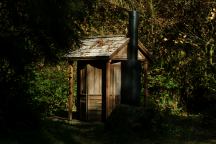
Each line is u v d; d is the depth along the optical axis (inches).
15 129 452.8
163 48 855.1
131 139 503.8
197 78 820.6
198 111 809.5
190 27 834.8
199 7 819.4
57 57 468.8
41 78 740.0
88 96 665.6
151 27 858.8
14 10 436.1
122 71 655.8
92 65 665.0
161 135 535.2
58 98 776.9
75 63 813.9
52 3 429.1
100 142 482.3
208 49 818.8
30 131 457.7
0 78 454.6
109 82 637.3
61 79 783.1
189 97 823.7
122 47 628.4
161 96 818.2
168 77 822.5
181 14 838.5
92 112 661.9
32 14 426.3
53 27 437.7
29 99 489.1
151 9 849.5
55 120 631.8
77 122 649.0
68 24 446.3
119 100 657.6
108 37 656.4
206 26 820.0
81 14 462.0
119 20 879.7
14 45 430.0
